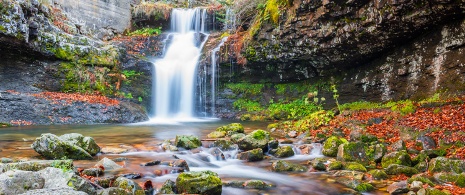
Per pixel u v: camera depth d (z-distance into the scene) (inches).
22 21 493.4
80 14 739.4
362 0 437.7
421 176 217.9
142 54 774.5
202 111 716.0
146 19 882.8
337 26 492.4
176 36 821.9
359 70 590.9
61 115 514.6
